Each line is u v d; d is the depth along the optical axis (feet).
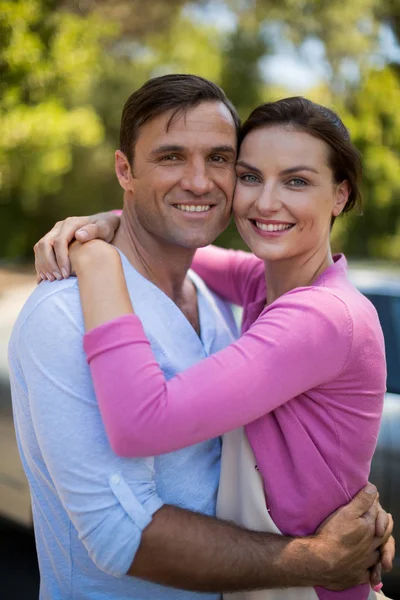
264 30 50.57
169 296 6.07
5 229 49.70
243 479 5.25
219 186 5.64
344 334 5.03
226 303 7.25
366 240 53.72
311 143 5.45
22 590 9.84
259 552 4.93
